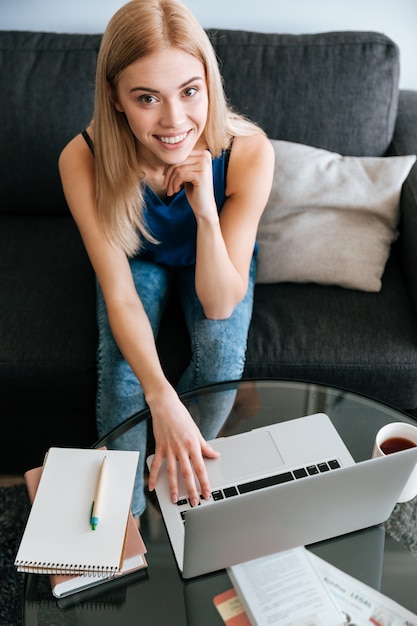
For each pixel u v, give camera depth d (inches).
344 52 65.4
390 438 42.2
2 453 64.6
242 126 56.1
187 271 61.5
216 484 41.4
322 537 38.2
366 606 35.2
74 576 35.9
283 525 35.4
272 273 62.4
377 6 73.4
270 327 58.6
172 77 44.5
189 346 57.2
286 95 66.0
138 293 57.7
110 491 39.1
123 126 50.5
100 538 36.6
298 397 47.5
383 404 46.8
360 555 38.1
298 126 66.9
